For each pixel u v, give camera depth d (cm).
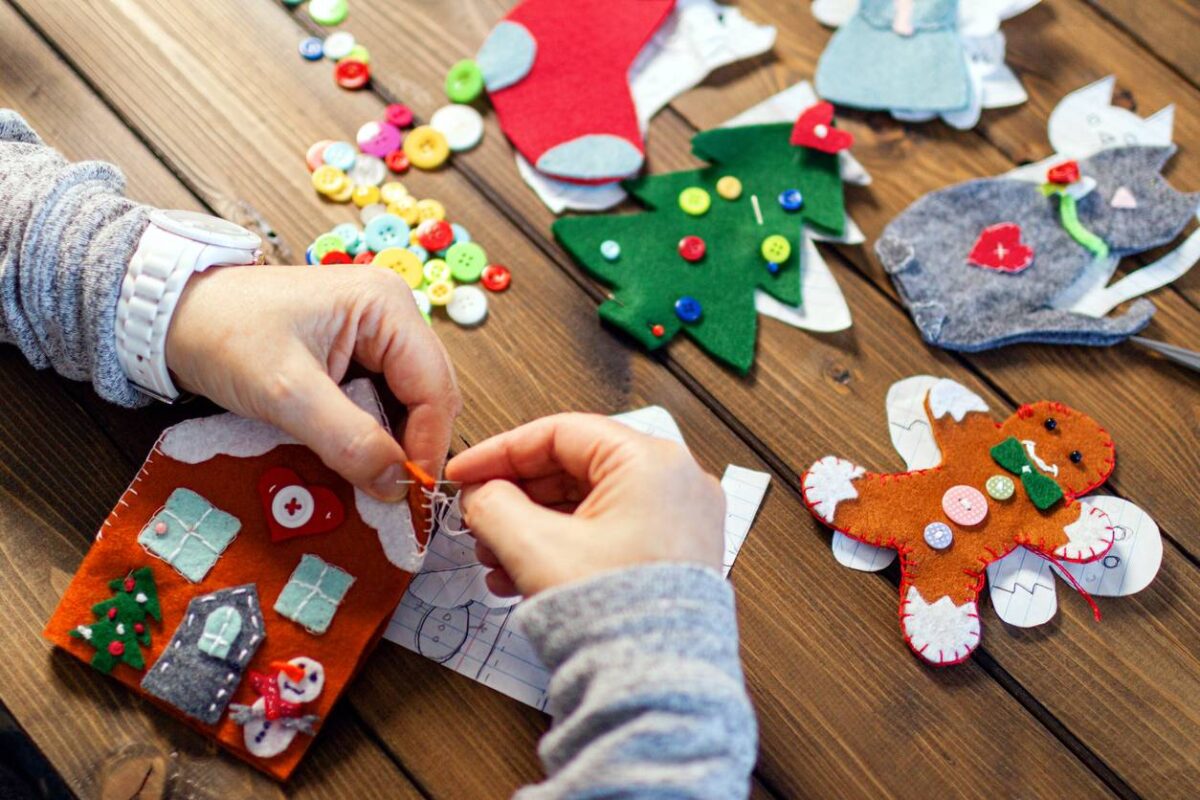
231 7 87
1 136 73
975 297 81
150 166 81
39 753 63
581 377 77
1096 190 85
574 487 68
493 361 77
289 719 63
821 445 76
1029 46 91
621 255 81
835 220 83
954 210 84
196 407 74
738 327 79
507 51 86
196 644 64
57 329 68
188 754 64
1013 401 78
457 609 69
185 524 66
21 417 72
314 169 82
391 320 66
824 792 66
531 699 67
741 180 85
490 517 58
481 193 83
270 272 66
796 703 68
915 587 70
